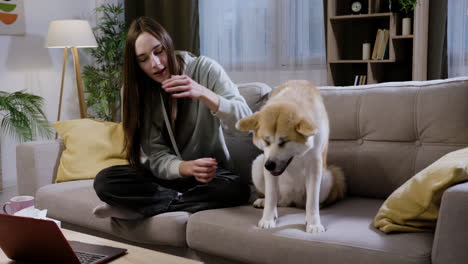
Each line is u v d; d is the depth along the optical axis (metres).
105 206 1.73
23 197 1.53
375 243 1.27
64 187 2.12
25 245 1.18
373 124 1.84
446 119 1.68
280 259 1.41
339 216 1.57
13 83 4.06
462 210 1.12
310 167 1.50
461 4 3.23
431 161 1.70
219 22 4.33
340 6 3.60
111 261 1.18
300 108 1.47
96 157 2.31
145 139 1.96
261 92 2.19
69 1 4.57
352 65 3.80
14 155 4.05
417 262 1.19
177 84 1.64
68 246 1.11
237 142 2.16
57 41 3.80
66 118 4.60
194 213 1.71
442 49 3.26
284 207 1.78
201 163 1.73
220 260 1.61
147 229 1.73
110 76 4.44
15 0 4.02
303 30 3.91
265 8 4.07
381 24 3.63
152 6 4.52
